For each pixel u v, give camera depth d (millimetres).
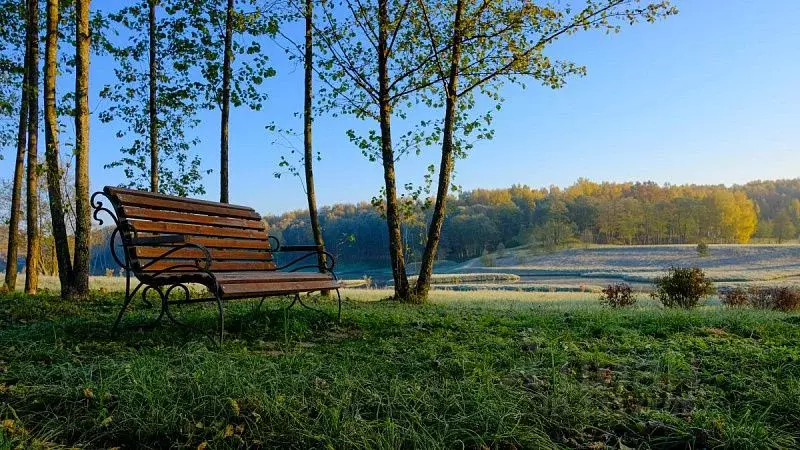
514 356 4457
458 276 61031
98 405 2908
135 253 4852
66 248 8609
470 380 3471
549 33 11586
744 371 4102
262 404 2943
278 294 5172
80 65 8688
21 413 2881
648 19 11328
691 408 3303
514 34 11820
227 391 3059
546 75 11719
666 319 6555
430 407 3076
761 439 2848
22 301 7824
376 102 12234
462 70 11961
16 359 3893
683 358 4383
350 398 3125
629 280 56438
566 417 3072
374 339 5148
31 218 10883
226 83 11906
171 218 5367
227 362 3625
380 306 9102
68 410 2904
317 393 3174
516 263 88375
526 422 3000
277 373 3471
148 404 2883
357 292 19328
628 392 3568
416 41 12180
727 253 78938
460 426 2893
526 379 3686
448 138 11859
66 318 6203
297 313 5988
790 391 3484
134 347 4598
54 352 4121
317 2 11797
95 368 3508
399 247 11797
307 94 12242
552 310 8578
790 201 125875
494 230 111250
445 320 6258
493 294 23188
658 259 79125
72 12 11617
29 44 10109
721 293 15602
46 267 29250
